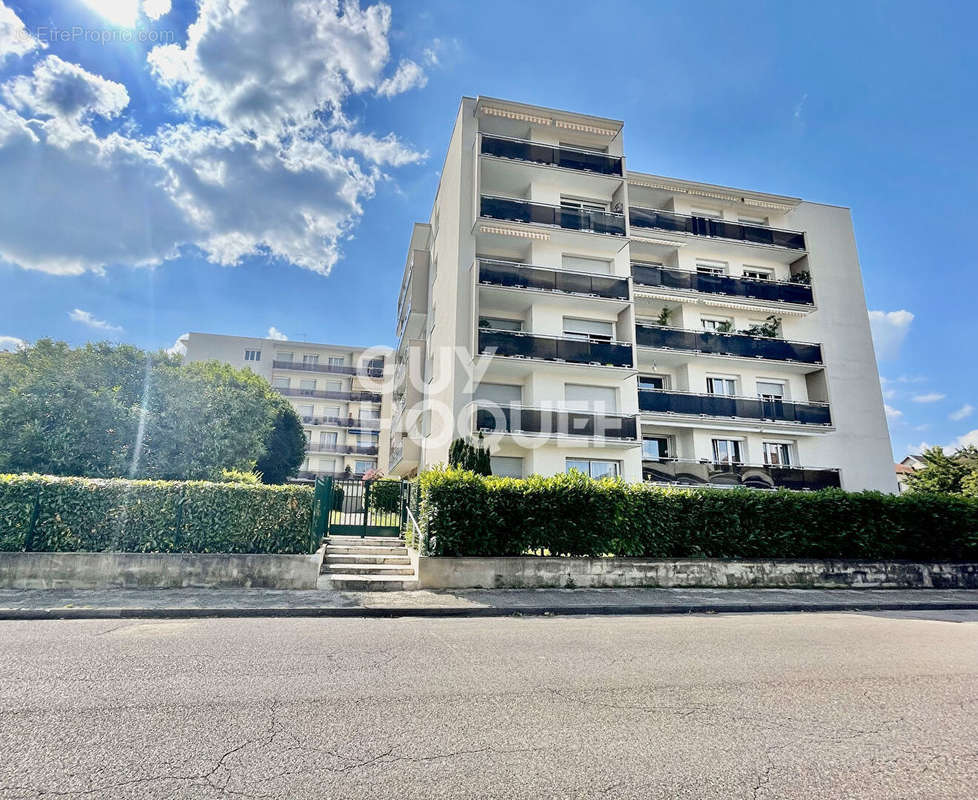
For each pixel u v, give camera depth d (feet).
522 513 37.04
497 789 9.84
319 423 180.34
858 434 83.25
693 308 81.30
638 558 37.58
